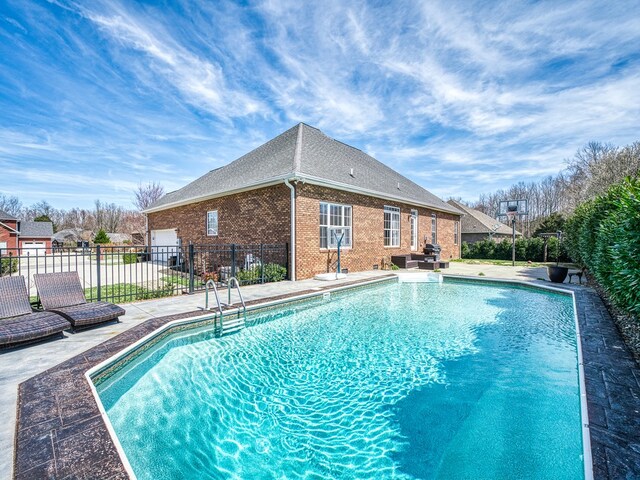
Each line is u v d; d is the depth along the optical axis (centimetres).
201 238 1501
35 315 459
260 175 1145
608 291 653
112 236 3866
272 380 403
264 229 1138
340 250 1209
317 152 1289
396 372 425
